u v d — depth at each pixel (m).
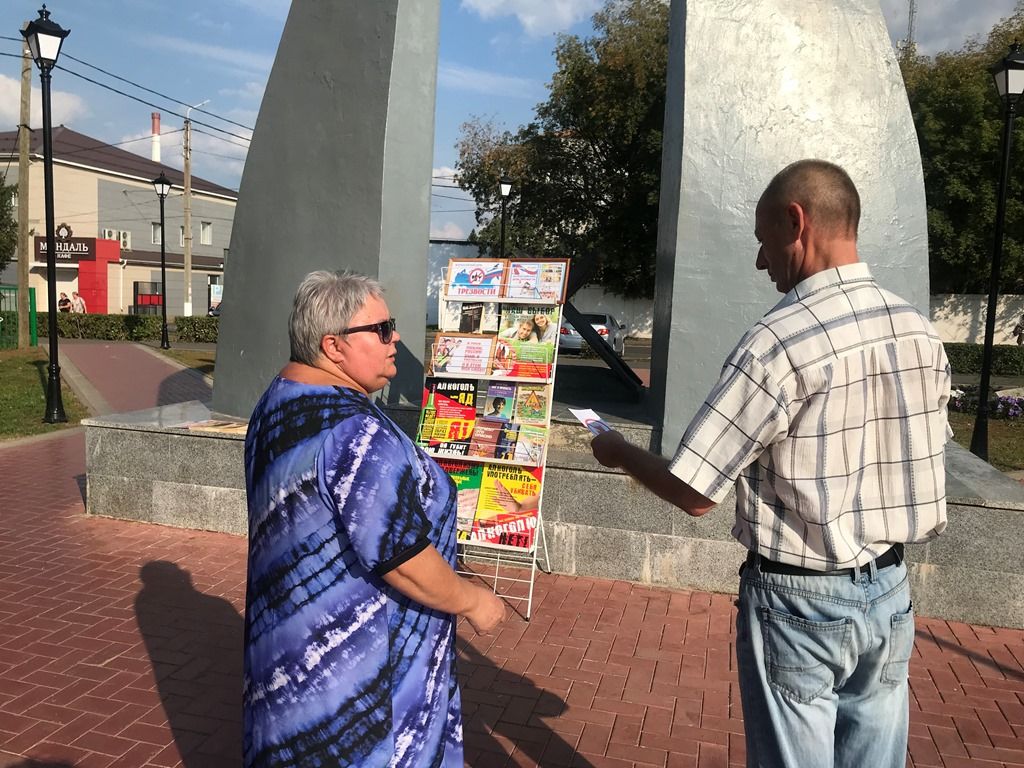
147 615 4.07
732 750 2.97
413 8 5.08
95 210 33.12
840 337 1.67
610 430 2.12
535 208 26.78
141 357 17.42
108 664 3.55
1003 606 4.02
